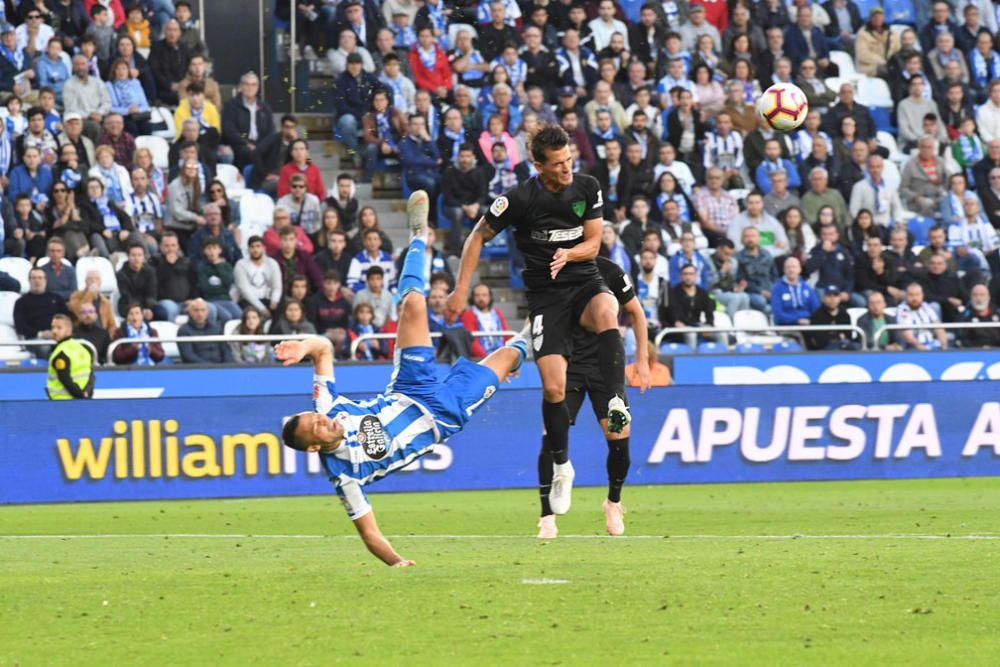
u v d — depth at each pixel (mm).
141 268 36281
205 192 39344
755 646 10656
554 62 44906
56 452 29453
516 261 41625
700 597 12906
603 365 18016
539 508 26625
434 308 36000
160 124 41562
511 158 42156
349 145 43781
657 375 34781
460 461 31594
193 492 29953
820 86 47344
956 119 48281
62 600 13359
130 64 41562
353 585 13844
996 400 33312
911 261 42156
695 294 38844
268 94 47438
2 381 32125
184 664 10258
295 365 33438
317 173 41156
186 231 38875
